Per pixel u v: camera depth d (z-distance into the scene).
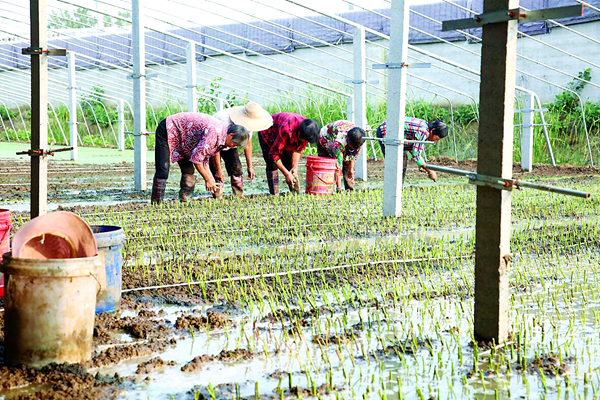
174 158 10.55
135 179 13.14
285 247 7.68
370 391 3.53
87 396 3.42
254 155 26.52
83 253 4.21
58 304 3.77
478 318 4.32
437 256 7.08
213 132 10.07
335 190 12.91
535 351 4.09
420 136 12.31
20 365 3.79
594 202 11.53
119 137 27.33
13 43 30.83
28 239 4.04
